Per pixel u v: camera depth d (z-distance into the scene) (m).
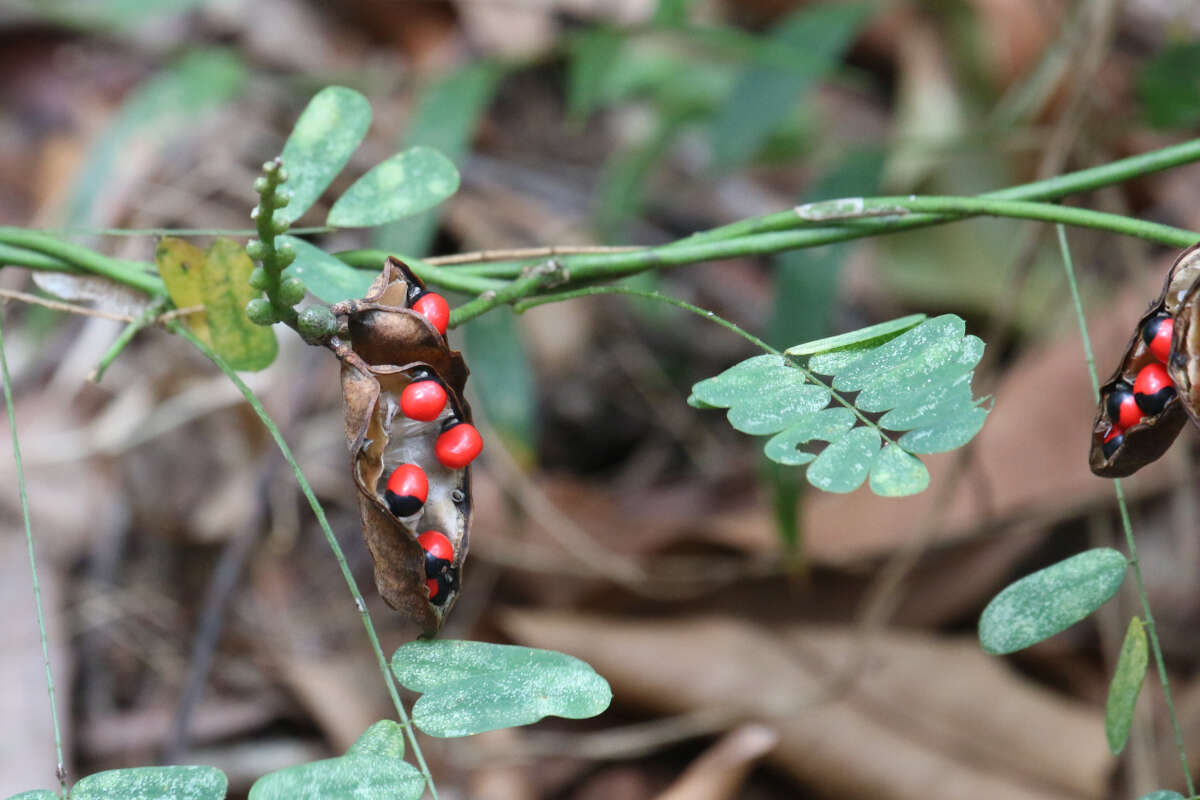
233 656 1.00
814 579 0.98
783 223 0.73
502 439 0.96
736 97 1.04
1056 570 0.69
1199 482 1.04
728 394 0.68
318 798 0.66
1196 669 0.98
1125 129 1.03
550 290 0.72
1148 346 0.68
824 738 0.91
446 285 0.72
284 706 0.98
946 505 0.97
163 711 0.97
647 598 0.98
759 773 0.94
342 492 1.09
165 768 0.67
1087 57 0.94
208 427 1.10
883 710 0.92
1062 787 0.88
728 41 1.05
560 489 1.03
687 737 0.95
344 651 1.01
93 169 1.08
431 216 1.00
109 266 0.72
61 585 1.00
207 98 1.10
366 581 1.05
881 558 0.98
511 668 0.67
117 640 1.00
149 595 1.03
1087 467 0.98
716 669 0.94
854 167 1.02
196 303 0.72
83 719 0.95
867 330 0.69
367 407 0.67
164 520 1.05
